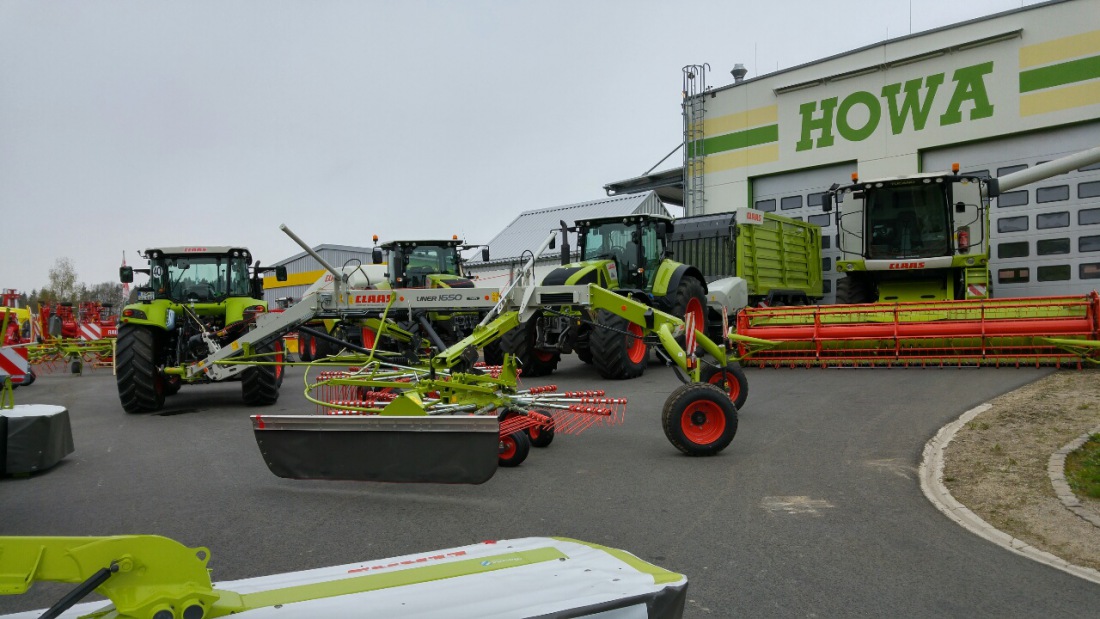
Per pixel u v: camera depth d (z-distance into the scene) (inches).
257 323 338.6
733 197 910.4
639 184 1088.2
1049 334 417.7
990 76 726.5
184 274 426.6
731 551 163.5
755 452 259.4
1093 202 679.7
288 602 81.1
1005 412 293.9
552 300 299.6
